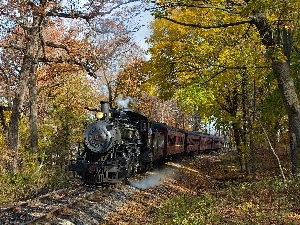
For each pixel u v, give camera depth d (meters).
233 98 19.84
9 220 9.07
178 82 15.42
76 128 26.36
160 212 10.63
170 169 24.69
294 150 13.23
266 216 8.38
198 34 15.25
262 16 9.22
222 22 14.17
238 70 14.59
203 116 19.39
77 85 28.61
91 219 9.88
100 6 16.91
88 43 20.20
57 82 27.59
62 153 25.25
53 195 12.84
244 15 8.94
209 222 8.55
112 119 17.11
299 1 9.23
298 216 8.26
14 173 15.48
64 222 8.95
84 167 15.16
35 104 20.81
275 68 9.37
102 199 12.43
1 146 16.31
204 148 44.53
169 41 15.95
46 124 26.64
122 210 11.55
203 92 14.12
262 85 17.88
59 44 19.67
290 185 10.81
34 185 14.96
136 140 19.11
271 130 19.50
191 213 9.68
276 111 15.72
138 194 14.37
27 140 24.11
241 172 22.52
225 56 13.44
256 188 11.62
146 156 20.33
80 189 14.41
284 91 9.28
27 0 15.49
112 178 15.27
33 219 8.73
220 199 11.16
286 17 9.91
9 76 21.62
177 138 29.88
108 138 15.80
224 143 60.06
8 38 19.53
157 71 15.58
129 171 16.75
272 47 8.93
